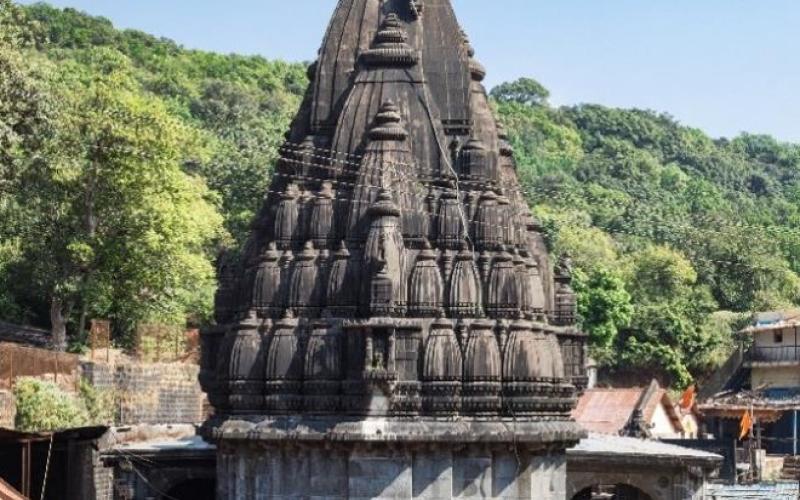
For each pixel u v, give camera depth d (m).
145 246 47.28
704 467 31.28
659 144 129.62
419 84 23.98
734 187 124.56
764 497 42.09
